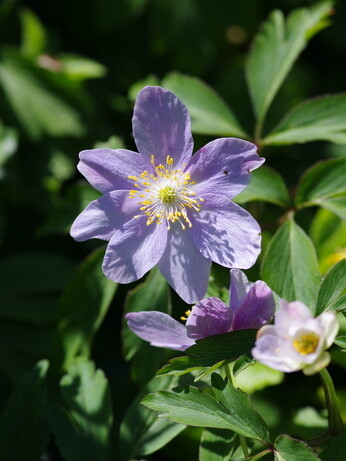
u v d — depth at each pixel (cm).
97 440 21
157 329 18
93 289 23
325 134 23
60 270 28
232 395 18
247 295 18
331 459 18
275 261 21
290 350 16
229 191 19
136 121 19
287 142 23
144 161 19
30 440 21
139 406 21
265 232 24
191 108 24
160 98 19
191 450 24
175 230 19
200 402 18
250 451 20
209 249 19
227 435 20
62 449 21
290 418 24
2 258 29
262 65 25
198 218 19
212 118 24
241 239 19
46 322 27
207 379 20
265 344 16
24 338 27
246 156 19
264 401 24
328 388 19
